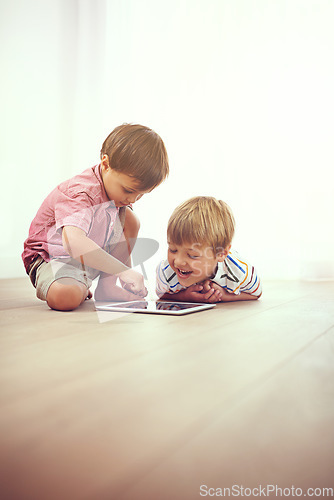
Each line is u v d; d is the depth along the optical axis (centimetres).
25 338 75
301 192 233
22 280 212
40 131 244
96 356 63
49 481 29
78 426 38
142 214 251
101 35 260
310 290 169
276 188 237
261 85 239
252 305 121
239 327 86
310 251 232
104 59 260
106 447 34
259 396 46
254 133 240
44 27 246
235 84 243
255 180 240
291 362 60
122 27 260
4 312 105
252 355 64
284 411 42
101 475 30
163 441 35
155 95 256
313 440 36
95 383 50
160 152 119
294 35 235
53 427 38
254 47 240
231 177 243
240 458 33
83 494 28
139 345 70
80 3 256
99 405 43
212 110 246
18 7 238
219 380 52
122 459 32
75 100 254
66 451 34
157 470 31
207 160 247
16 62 237
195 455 33
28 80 240
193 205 118
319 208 231
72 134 253
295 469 31
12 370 55
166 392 47
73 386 49
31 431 37
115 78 261
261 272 237
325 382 51
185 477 30
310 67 233
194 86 249
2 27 234
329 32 231
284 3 237
